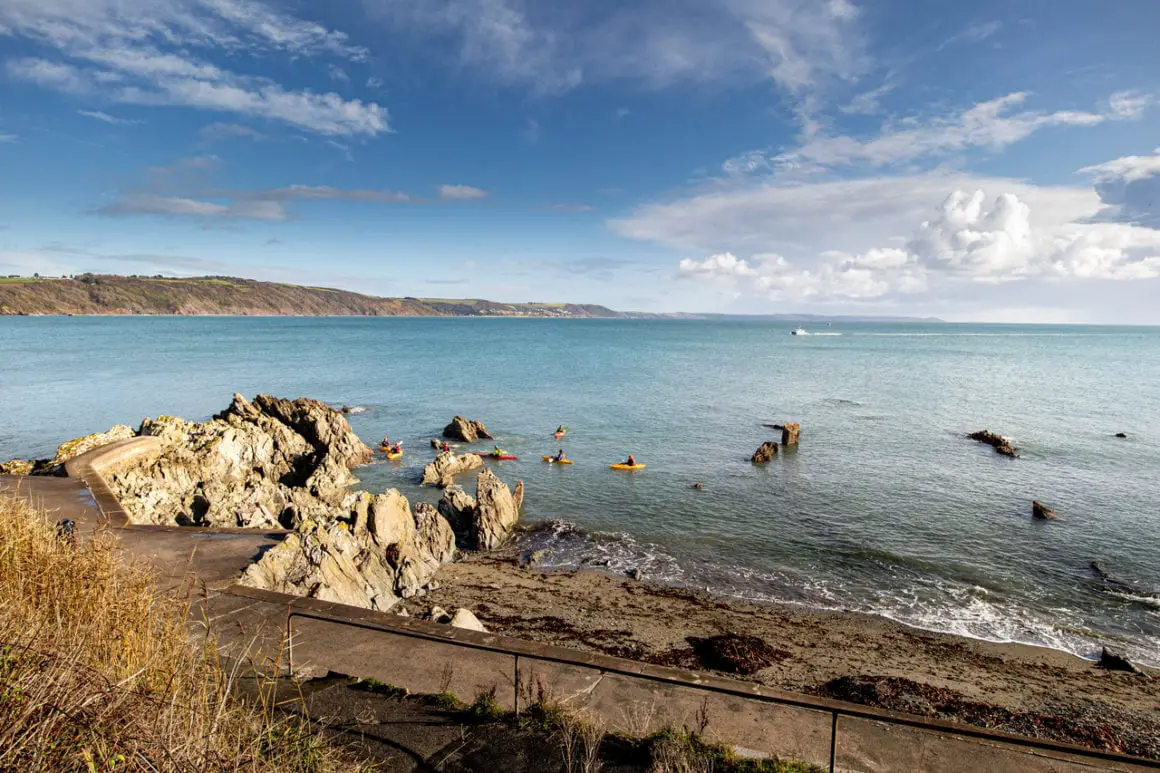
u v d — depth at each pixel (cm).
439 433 4706
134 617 632
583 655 891
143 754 412
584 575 2216
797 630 1822
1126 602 2028
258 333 17800
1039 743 577
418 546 2242
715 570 2267
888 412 5738
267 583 1379
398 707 768
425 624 996
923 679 1566
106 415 5059
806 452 4125
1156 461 3906
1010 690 1527
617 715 783
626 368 9675
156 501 2466
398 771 639
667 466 3744
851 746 737
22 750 396
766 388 7406
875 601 2030
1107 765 572
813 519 2805
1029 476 3544
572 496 3153
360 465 3809
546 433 4691
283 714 727
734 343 17688
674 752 671
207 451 3033
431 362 10294
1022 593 2089
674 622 1855
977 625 1875
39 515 1154
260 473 3297
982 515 2856
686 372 9194
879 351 14838
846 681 1531
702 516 2852
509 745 688
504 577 2184
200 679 555
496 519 2594
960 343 19375
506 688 834
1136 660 1698
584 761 659
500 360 10819
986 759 719
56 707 414
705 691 839
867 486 3325
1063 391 7381
